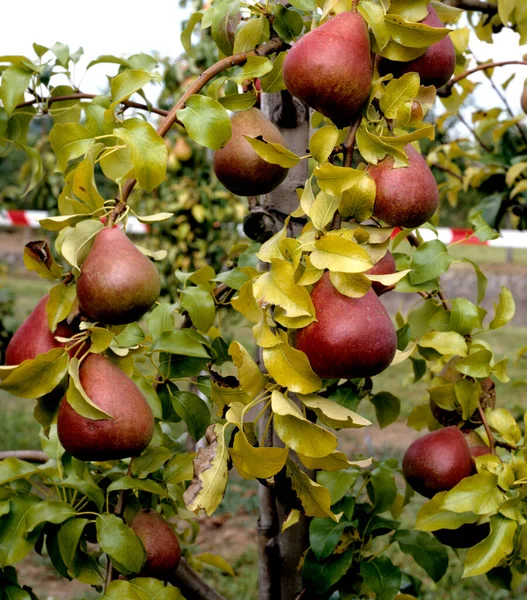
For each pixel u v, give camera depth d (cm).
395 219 144
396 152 141
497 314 193
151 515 175
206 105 148
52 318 137
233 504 589
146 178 141
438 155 345
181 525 527
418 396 811
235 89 179
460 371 186
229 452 132
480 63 292
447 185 354
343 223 143
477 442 190
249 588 444
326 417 137
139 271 133
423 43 141
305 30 183
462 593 437
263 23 173
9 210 879
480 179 314
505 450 193
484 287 201
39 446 657
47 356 132
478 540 182
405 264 198
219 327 207
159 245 643
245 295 131
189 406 183
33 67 202
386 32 138
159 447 179
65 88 213
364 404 804
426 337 189
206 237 641
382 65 152
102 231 136
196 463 134
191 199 627
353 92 136
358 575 200
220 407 161
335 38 136
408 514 526
